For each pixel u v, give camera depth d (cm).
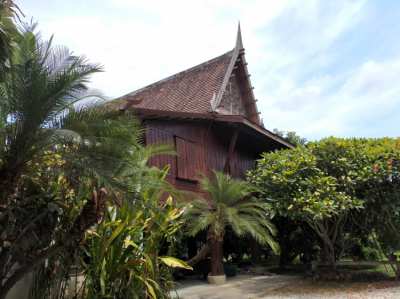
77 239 538
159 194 665
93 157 458
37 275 579
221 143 1344
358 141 1125
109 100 508
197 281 1082
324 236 1097
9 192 469
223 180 1014
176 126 1123
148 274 627
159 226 661
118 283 599
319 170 1034
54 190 550
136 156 538
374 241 1160
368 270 1209
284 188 1039
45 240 547
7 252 504
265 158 1175
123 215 604
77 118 461
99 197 509
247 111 1741
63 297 581
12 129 456
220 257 1050
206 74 1602
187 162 1128
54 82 443
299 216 1014
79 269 603
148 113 973
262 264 1488
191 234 891
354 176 1023
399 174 1005
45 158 487
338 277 1044
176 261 673
